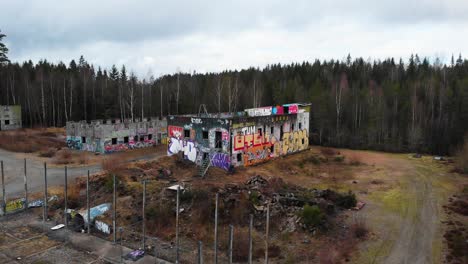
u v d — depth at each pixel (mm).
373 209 27141
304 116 52844
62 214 25047
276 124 45594
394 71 97688
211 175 35219
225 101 80688
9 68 85500
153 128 56594
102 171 35812
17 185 31641
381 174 40094
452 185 35031
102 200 26703
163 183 29859
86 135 50031
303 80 94812
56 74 88125
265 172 38719
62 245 20391
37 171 36781
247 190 26984
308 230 21781
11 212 25344
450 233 22234
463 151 43375
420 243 20891
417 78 80312
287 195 26766
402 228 23219
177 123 42094
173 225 22656
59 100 80312
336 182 36000
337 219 24281
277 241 20609
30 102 77812
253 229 21891
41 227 22922
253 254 19062
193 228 22188
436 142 58312
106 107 82312
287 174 39094
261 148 42812
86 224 22766
